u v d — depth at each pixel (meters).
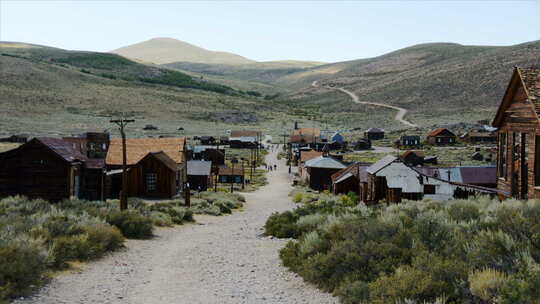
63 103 196.12
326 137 162.25
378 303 9.27
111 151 50.78
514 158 19.47
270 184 85.75
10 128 135.62
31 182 35.44
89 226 17.92
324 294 11.91
